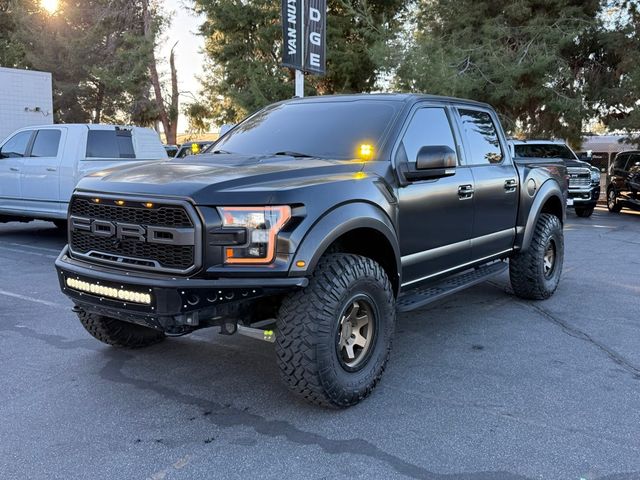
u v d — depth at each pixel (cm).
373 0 2519
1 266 855
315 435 345
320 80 2561
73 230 385
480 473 304
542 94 2098
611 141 3225
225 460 317
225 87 2669
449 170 488
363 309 385
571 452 325
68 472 304
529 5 2261
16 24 3306
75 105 3309
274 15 2489
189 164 405
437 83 1853
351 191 373
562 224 698
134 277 337
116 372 443
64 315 596
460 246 505
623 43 2272
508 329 557
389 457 320
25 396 398
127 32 3178
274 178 356
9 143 1073
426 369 451
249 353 487
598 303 657
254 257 330
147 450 327
